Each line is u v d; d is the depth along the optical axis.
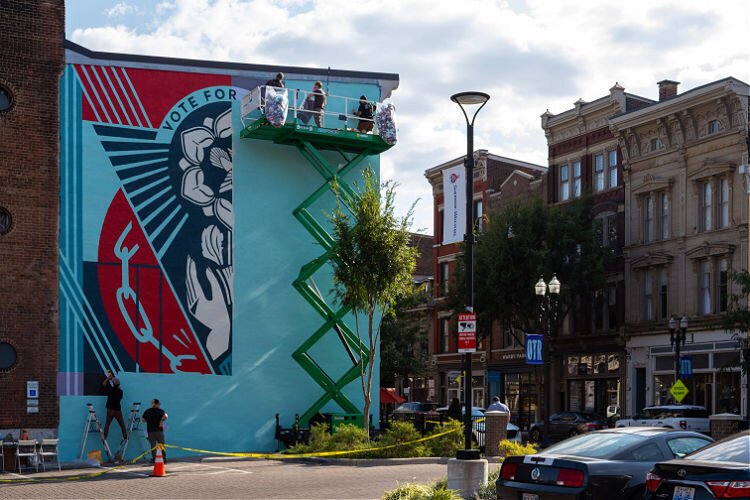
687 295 44.81
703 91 43.62
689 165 45.22
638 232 47.72
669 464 10.52
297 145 31.48
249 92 31.09
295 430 29.53
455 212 21.53
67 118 28.22
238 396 29.83
